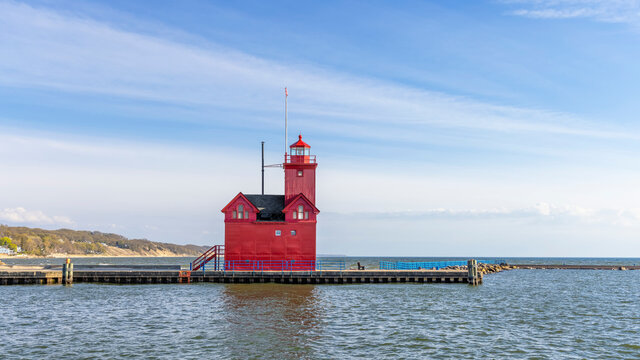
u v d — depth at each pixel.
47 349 28.14
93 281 62.69
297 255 63.88
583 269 139.25
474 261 65.31
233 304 44.84
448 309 44.06
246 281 61.66
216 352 27.61
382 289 58.00
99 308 42.59
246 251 63.41
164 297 49.56
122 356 26.67
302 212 64.50
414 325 36.19
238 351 27.86
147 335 31.80
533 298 55.56
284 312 40.72
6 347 28.58
